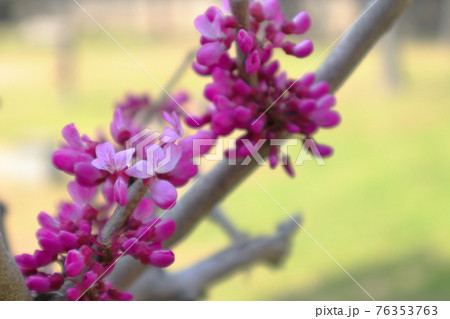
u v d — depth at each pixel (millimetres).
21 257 184
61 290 182
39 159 940
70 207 189
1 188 886
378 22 209
